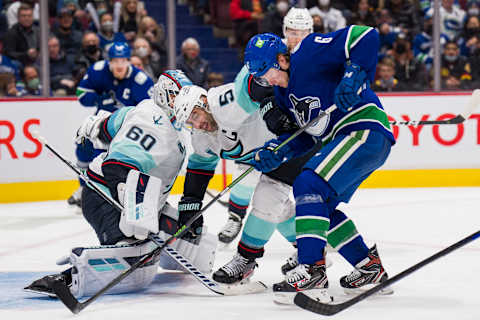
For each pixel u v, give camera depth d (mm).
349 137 4348
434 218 8727
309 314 4238
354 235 4660
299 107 4465
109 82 9133
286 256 6461
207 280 4797
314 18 12281
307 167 4367
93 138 5020
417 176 12289
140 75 9125
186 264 4840
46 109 11188
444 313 4254
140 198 4527
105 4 11914
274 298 4570
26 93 11523
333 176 4305
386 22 12750
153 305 4555
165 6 12992
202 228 5199
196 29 13672
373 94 4488
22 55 11430
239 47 13344
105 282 4766
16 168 11047
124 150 4699
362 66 4172
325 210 4324
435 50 12781
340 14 12656
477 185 12422
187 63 12023
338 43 4219
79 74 11820
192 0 13586
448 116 12328
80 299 4719
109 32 11961
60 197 11352
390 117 12211
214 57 13695
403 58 12797
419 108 12266
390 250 6652
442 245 6898
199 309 4430
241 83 4602
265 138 4957
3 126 10961
